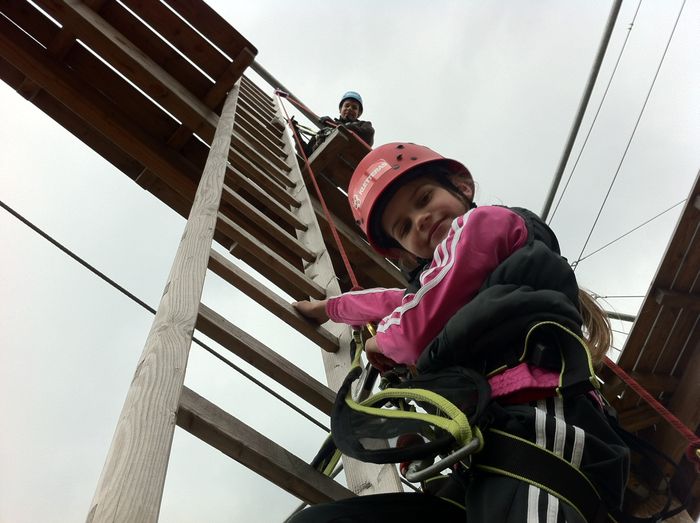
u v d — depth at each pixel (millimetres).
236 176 3180
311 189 4270
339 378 2262
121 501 742
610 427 1108
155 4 3266
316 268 2994
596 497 988
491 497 997
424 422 1090
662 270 4195
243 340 2002
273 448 1645
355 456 1090
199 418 1491
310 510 1194
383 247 1894
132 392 949
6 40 3117
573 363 1084
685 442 4059
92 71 3295
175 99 3246
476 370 1203
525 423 1035
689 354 4297
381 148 1867
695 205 4016
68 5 2986
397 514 1230
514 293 1166
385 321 1435
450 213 1697
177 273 1354
